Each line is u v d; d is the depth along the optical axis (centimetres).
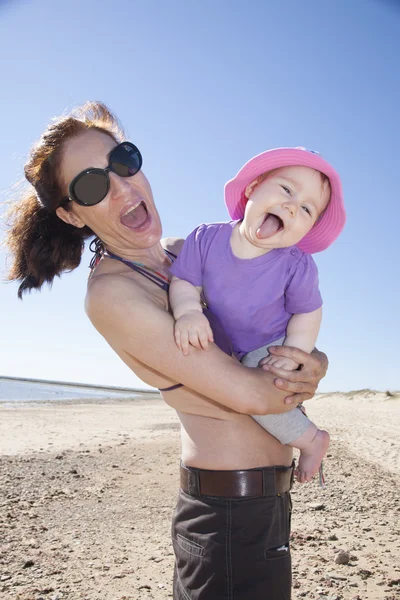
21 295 332
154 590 447
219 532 222
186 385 225
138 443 1445
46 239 312
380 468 1092
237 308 244
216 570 219
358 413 3019
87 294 243
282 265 242
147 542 590
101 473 993
